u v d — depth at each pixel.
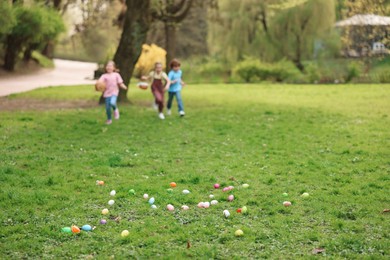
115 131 13.86
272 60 40.97
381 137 12.95
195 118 16.70
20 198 7.52
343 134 13.49
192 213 7.07
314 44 40.25
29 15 36.75
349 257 5.52
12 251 5.71
